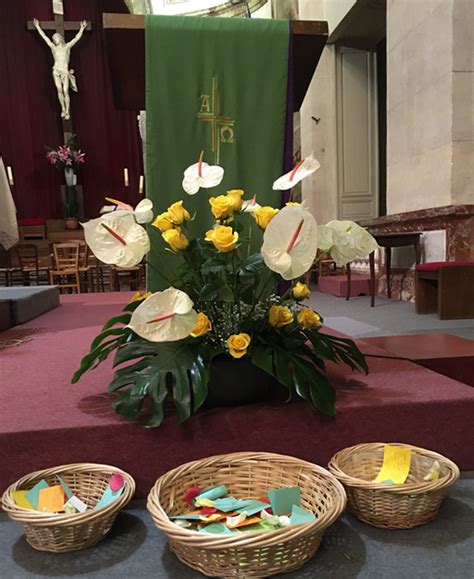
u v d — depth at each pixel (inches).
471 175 174.4
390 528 49.2
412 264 199.5
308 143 311.0
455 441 60.4
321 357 63.1
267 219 55.6
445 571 43.2
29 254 291.7
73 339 108.5
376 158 311.4
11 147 397.7
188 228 70.1
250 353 56.5
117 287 299.7
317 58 77.4
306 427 57.9
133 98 87.1
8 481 54.5
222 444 56.9
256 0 331.6
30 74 396.5
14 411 60.0
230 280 57.9
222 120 70.4
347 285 213.0
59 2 381.7
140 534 49.6
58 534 45.2
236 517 46.3
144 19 68.5
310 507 49.5
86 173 406.6
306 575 42.8
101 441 55.2
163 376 55.7
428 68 184.1
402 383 67.5
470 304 155.1
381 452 56.1
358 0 249.1
